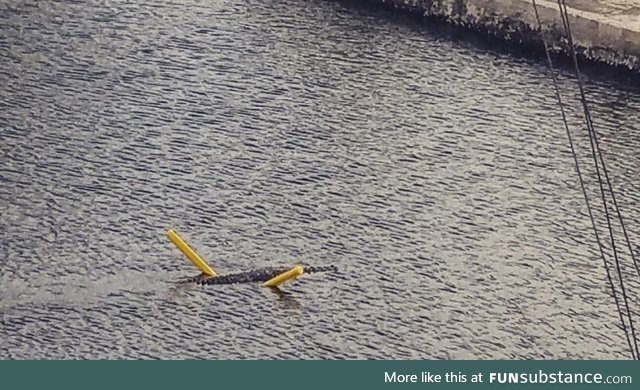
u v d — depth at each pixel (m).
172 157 38.56
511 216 36.06
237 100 41.56
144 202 36.41
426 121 40.62
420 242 34.91
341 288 33.00
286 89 42.25
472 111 41.22
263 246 34.59
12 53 44.12
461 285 33.25
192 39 44.88
